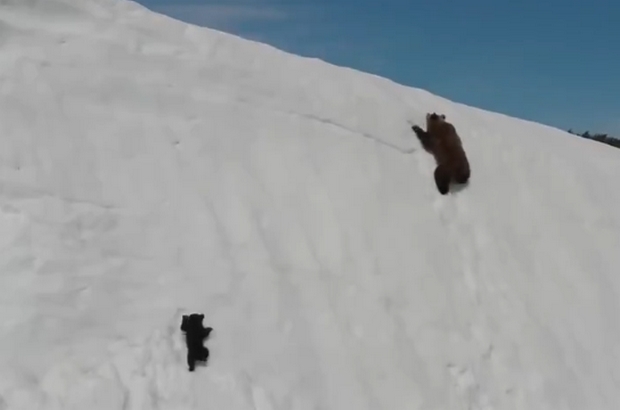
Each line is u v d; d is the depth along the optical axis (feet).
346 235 27.43
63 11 26.27
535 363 28.73
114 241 22.68
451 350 27.07
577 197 36.81
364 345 25.13
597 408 28.96
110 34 27.02
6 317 20.06
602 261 34.63
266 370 22.57
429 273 28.63
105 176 23.71
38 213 21.83
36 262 21.06
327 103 31.32
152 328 21.59
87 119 24.53
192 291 22.89
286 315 23.97
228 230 24.84
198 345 21.68
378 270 27.32
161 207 24.06
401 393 24.82
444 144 32.30
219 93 28.32
